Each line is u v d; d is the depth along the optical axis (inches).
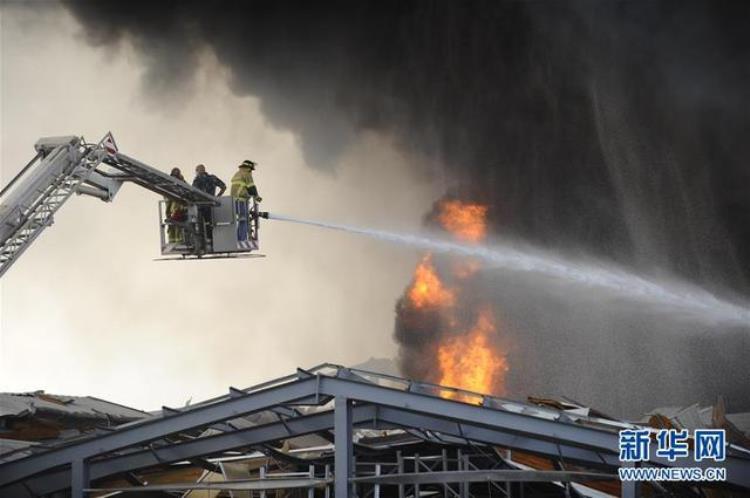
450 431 1359.5
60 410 2009.1
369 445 1600.6
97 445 1395.2
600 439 1234.0
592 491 1386.6
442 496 1576.0
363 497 1512.1
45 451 1407.5
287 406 1368.1
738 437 1648.6
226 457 1678.2
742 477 1197.7
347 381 1304.1
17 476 1413.6
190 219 1672.0
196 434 1732.3
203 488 1353.3
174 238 1699.1
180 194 1648.6
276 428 1413.6
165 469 1651.1
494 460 1535.4
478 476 1230.3
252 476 1603.1
